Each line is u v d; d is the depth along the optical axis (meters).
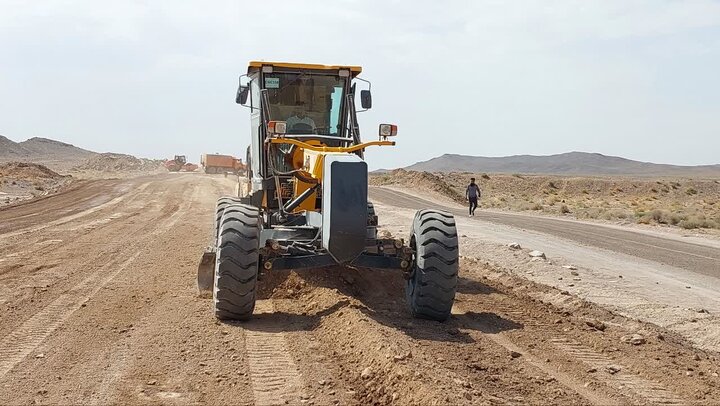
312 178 9.73
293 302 10.30
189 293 10.83
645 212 43.38
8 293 10.74
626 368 7.45
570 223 34.06
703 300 12.48
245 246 8.69
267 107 10.86
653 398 6.49
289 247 9.01
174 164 100.12
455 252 9.07
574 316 10.27
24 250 16.05
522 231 25.11
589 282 13.79
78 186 48.62
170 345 7.75
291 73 11.01
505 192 106.31
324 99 11.11
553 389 6.58
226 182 57.28
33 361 7.14
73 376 6.66
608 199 86.06
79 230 20.83
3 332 8.31
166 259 14.74
